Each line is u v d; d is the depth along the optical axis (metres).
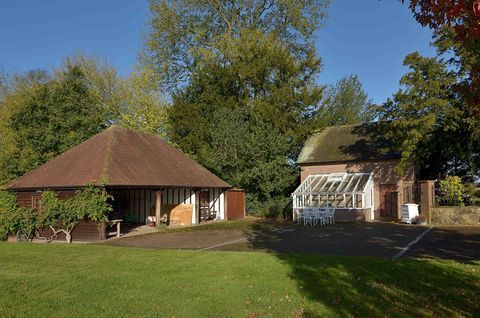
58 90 32.00
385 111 26.50
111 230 23.44
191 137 34.16
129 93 40.50
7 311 7.59
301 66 34.69
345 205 28.50
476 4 3.83
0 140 32.56
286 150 32.25
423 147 26.98
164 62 40.81
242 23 39.66
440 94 24.42
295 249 14.66
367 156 30.83
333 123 49.09
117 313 7.36
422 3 5.05
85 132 32.06
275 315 7.08
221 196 31.50
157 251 14.20
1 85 43.72
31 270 11.28
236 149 31.92
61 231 19.92
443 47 23.72
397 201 29.64
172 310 7.47
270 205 32.81
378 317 6.83
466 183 26.12
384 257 12.30
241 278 9.60
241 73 34.25
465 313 6.95
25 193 22.05
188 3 38.62
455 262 10.53
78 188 20.08
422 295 7.89
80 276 10.30
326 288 8.52
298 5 37.62
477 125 22.70
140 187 21.83
